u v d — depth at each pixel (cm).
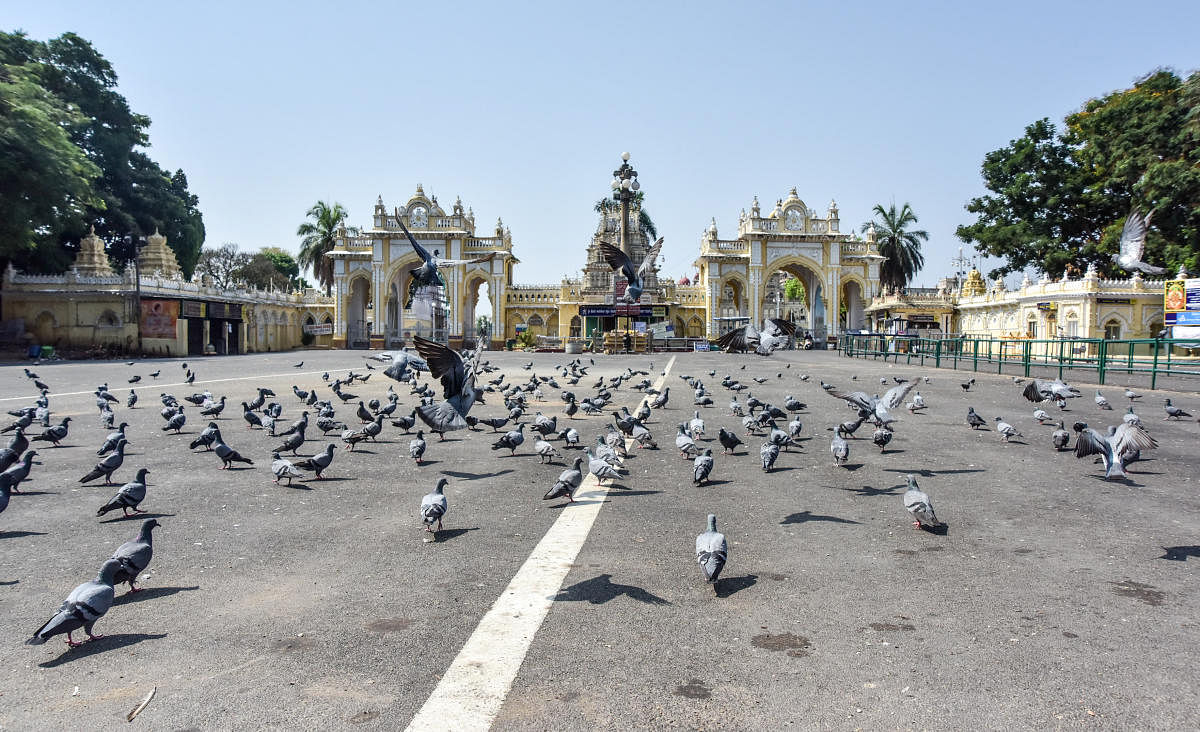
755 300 6253
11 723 392
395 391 2247
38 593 586
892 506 871
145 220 5734
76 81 5331
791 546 712
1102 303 4322
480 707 409
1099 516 820
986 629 513
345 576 629
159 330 4681
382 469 1115
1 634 509
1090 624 520
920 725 389
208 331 5212
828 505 877
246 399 2031
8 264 4691
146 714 403
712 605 561
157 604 565
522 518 821
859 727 387
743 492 949
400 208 6381
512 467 1134
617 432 1248
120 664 464
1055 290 4606
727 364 3944
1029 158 4675
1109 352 4188
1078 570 638
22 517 820
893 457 1198
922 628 516
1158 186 3466
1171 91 3703
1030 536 743
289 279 9138
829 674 448
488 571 641
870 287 6456
